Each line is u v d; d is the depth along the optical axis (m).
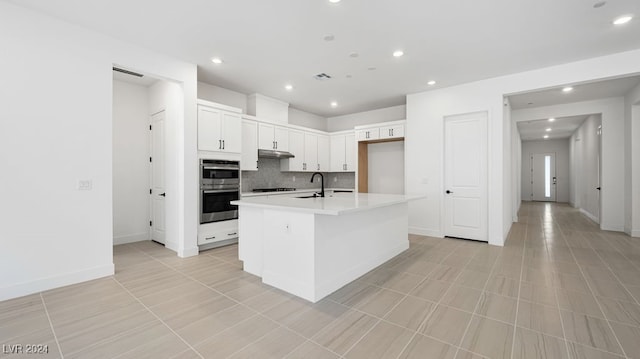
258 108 5.29
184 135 3.76
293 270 2.60
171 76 3.59
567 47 3.33
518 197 8.82
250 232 3.17
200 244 4.02
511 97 5.36
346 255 2.87
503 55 3.55
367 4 2.48
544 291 2.63
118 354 1.70
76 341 1.83
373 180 6.56
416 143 5.18
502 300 2.45
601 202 5.61
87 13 2.63
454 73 4.20
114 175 4.48
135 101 4.69
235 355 1.70
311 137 6.39
